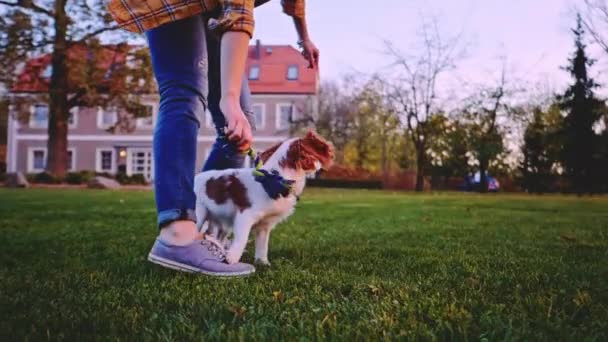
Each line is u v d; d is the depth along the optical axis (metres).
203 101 2.56
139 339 1.56
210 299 2.10
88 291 2.30
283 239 4.71
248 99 3.23
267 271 2.81
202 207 3.05
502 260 3.36
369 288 2.31
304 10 3.31
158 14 2.31
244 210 2.85
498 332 1.64
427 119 33.59
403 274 2.75
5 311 1.90
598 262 3.37
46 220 6.68
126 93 25.42
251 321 1.75
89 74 24.48
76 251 3.68
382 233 5.35
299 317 1.82
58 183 26.45
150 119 40.41
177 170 2.46
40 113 39.78
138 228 5.64
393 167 42.59
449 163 36.50
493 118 35.28
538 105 36.97
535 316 1.86
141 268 2.89
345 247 4.03
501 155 36.41
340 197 18.03
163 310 1.92
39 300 2.07
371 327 1.68
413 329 1.67
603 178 32.44
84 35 23.53
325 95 39.94
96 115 40.50
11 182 24.70
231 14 2.09
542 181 34.03
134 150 40.41
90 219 6.89
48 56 24.97
